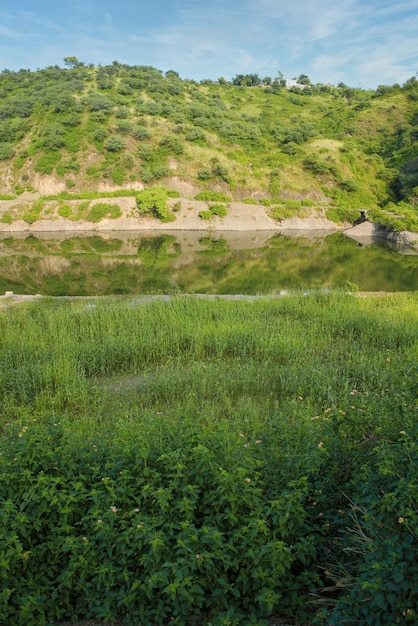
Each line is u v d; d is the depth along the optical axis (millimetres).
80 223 61000
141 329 14812
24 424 8023
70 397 10305
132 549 4348
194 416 9164
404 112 99188
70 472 5172
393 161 79438
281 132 85188
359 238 57406
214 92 119562
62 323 15609
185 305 18125
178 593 4234
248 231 63156
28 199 64938
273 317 16375
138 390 10930
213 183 69625
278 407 9359
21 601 4270
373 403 6605
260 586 4230
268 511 4379
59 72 104750
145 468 5004
